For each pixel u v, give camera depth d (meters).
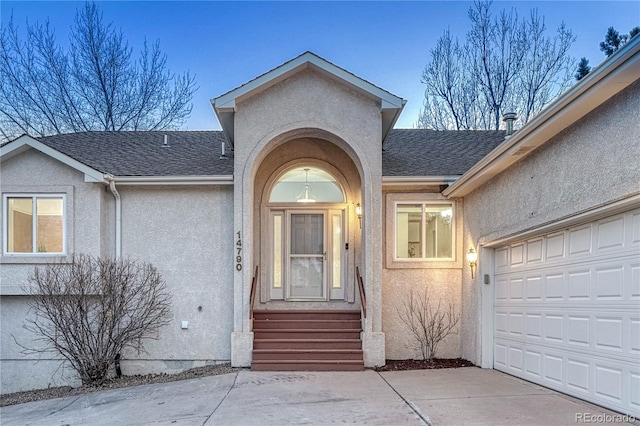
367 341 9.63
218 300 10.20
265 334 10.00
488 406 6.39
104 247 10.17
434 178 10.60
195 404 7.03
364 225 9.98
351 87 9.98
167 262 10.27
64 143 13.23
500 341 9.17
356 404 6.71
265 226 11.29
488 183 9.27
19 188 9.91
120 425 6.25
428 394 7.18
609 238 5.93
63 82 22.42
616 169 5.38
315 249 11.52
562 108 5.95
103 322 9.23
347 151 10.41
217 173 10.53
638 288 5.38
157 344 10.11
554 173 6.79
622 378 5.66
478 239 9.77
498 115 24.34
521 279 8.33
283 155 11.40
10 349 9.91
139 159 11.68
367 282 9.81
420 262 10.70
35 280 9.45
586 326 6.39
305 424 5.89
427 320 10.61
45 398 8.39
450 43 25.45
